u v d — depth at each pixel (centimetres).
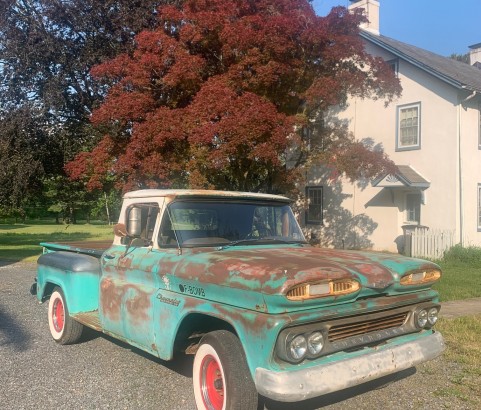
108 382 526
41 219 7512
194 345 468
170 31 1321
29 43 1614
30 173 1762
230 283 390
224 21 1184
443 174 1714
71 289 629
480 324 757
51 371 561
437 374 554
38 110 1686
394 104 1853
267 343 359
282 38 1158
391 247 1859
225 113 1105
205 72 1262
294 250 491
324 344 376
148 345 478
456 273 1348
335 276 377
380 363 397
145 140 1168
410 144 1812
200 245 484
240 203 538
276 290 356
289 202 577
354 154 1248
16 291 1093
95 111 1280
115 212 6650
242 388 379
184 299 436
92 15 1584
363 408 463
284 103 1259
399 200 1847
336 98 1225
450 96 1692
